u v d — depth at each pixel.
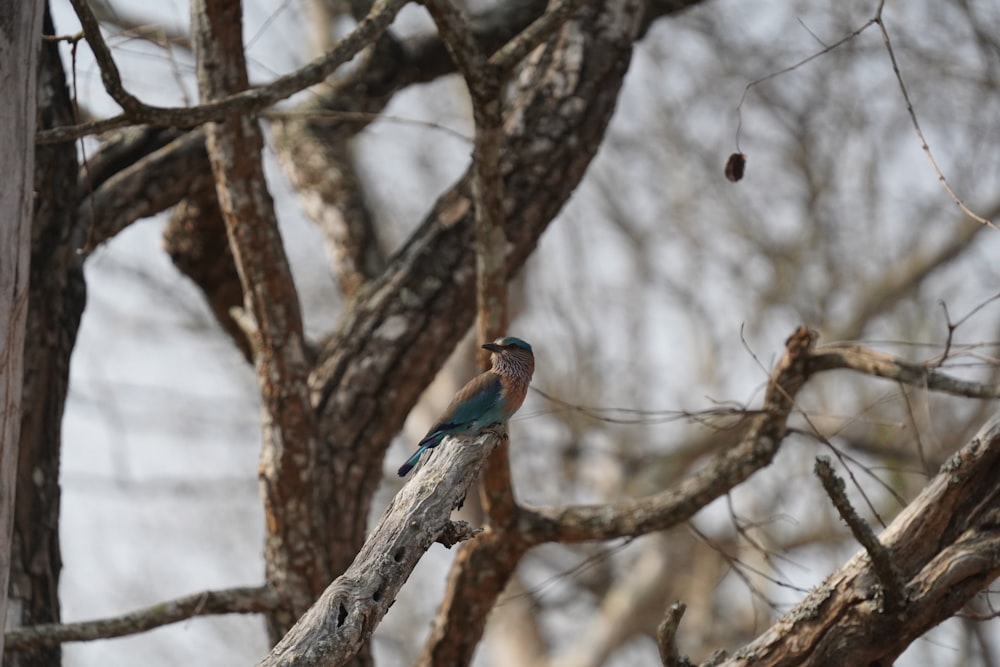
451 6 10.37
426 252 13.37
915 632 8.51
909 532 8.57
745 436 11.74
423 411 26.16
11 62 7.64
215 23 11.40
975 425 22.30
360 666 11.88
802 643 8.66
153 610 11.26
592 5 14.16
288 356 11.65
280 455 11.65
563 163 13.56
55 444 11.57
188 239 14.93
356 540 12.62
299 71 9.87
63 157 11.80
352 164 22.56
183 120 9.58
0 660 7.68
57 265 11.76
